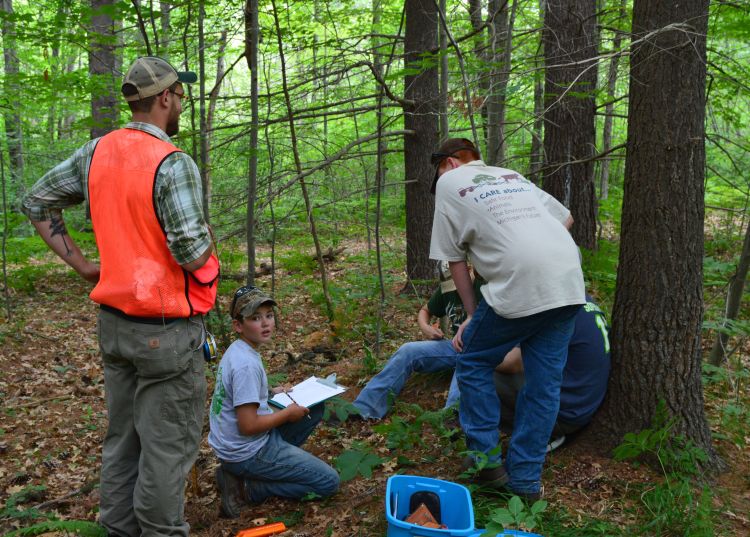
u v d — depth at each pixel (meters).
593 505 2.61
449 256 2.69
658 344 2.88
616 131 11.34
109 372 2.27
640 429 2.93
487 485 2.67
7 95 6.75
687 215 2.83
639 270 2.93
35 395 4.83
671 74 2.78
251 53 4.73
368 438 3.41
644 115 2.87
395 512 2.44
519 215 2.53
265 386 2.87
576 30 6.16
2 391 4.88
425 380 3.96
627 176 2.99
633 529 2.43
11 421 4.29
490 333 2.60
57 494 3.24
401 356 3.69
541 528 2.42
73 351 5.95
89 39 5.35
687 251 2.83
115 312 2.14
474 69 4.80
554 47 6.24
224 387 2.78
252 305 2.76
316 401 3.01
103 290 2.12
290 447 2.85
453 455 3.07
